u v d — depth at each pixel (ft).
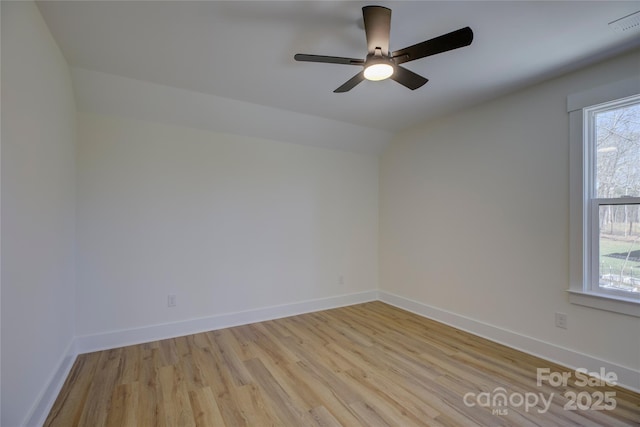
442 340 9.97
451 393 7.00
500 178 9.80
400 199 13.64
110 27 6.27
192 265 10.61
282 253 12.37
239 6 5.63
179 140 10.44
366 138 13.55
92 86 8.54
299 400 6.73
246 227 11.62
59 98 7.17
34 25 5.59
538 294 8.82
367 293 14.55
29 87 5.38
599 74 7.61
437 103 10.34
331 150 13.58
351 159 14.12
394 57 5.82
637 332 7.02
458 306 11.07
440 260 11.77
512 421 6.07
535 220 8.91
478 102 10.22
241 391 7.06
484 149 10.26
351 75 8.35
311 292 13.06
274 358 8.68
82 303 9.02
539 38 6.56
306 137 12.57
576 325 8.03
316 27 6.28
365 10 5.42
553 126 8.51
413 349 9.29
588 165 7.94
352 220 14.15
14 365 4.80
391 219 14.12
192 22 6.11
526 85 8.93
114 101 9.11
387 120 12.08
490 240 10.08
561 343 8.31
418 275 12.69
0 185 4.38
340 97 9.86
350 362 8.46
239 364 8.32
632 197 7.30
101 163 9.32
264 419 6.13
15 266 4.85
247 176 11.65
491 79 8.53
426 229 12.37
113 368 8.05
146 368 8.07
